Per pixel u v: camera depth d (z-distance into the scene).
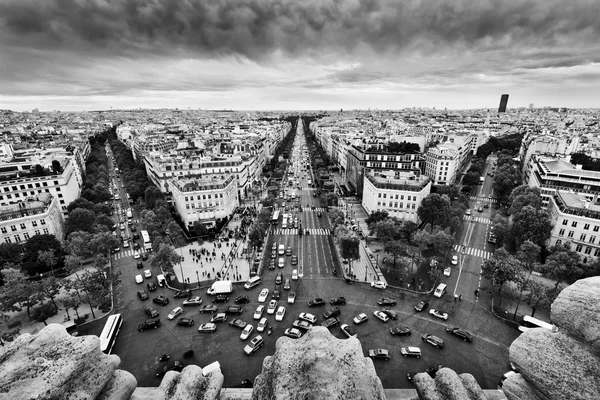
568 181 161.38
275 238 146.12
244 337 79.06
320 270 115.31
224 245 140.38
